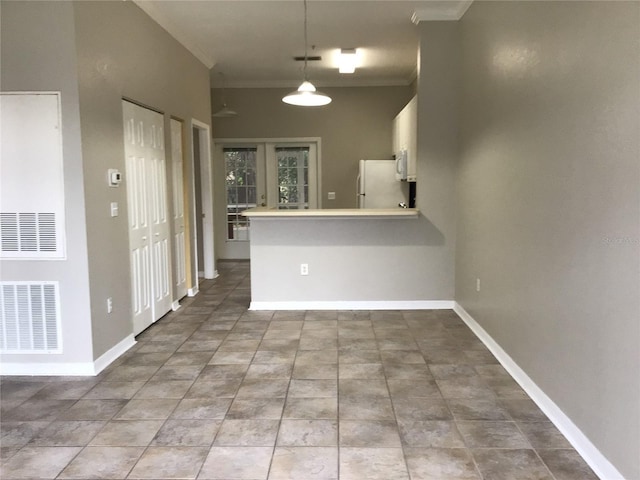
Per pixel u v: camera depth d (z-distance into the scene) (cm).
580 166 221
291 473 213
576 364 228
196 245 590
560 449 228
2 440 242
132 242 386
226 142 750
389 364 337
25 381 312
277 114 741
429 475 210
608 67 197
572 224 230
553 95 249
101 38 330
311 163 759
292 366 335
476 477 208
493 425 252
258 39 512
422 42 449
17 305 319
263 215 458
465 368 328
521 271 298
